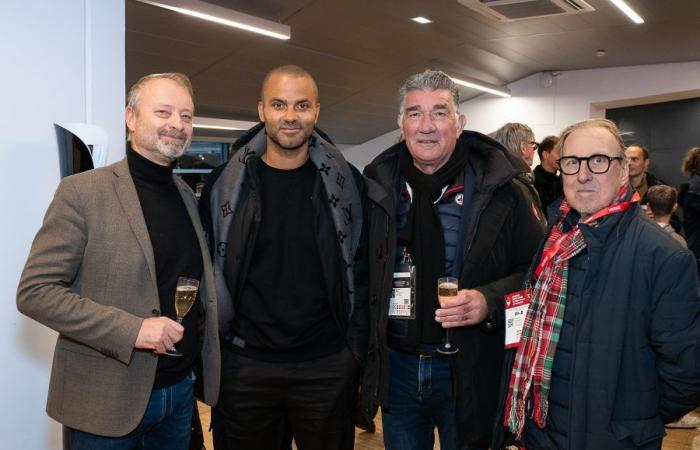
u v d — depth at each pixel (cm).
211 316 182
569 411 144
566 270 151
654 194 372
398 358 192
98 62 231
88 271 158
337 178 196
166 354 161
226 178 196
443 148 183
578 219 156
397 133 1313
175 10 559
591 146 147
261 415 197
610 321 141
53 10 215
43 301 147
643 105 986
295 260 193
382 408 185
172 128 170
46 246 152
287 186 197
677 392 138
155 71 763
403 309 186
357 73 895
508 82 1076
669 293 136
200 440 248
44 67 213
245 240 191
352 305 197
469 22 704
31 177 209
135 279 161
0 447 203
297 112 187
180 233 178
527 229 187
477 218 180
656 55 846
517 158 188
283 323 191
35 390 211
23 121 208
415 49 811
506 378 169
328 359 196
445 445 191
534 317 158
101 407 157
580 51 847
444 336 183
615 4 617
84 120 227
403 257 191
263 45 732
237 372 194
